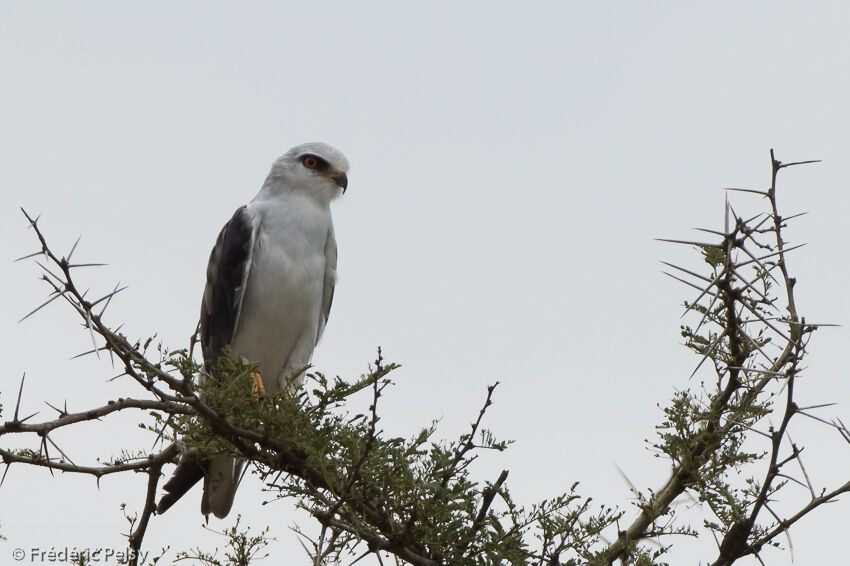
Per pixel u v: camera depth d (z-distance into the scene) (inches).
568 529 245.0
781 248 234.1
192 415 251.9
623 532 259.0
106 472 271.3
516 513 246.1
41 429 212.4
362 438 243.0
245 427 258.8
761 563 235.3
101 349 221.9
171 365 235.5
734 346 259.8
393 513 248.5
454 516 246.5
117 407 228.1
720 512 242.7
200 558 273.1
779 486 240.7
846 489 225.6
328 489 251.9
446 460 240.7
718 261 265.0
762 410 252.7
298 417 245.9
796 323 222.7
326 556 242.7
